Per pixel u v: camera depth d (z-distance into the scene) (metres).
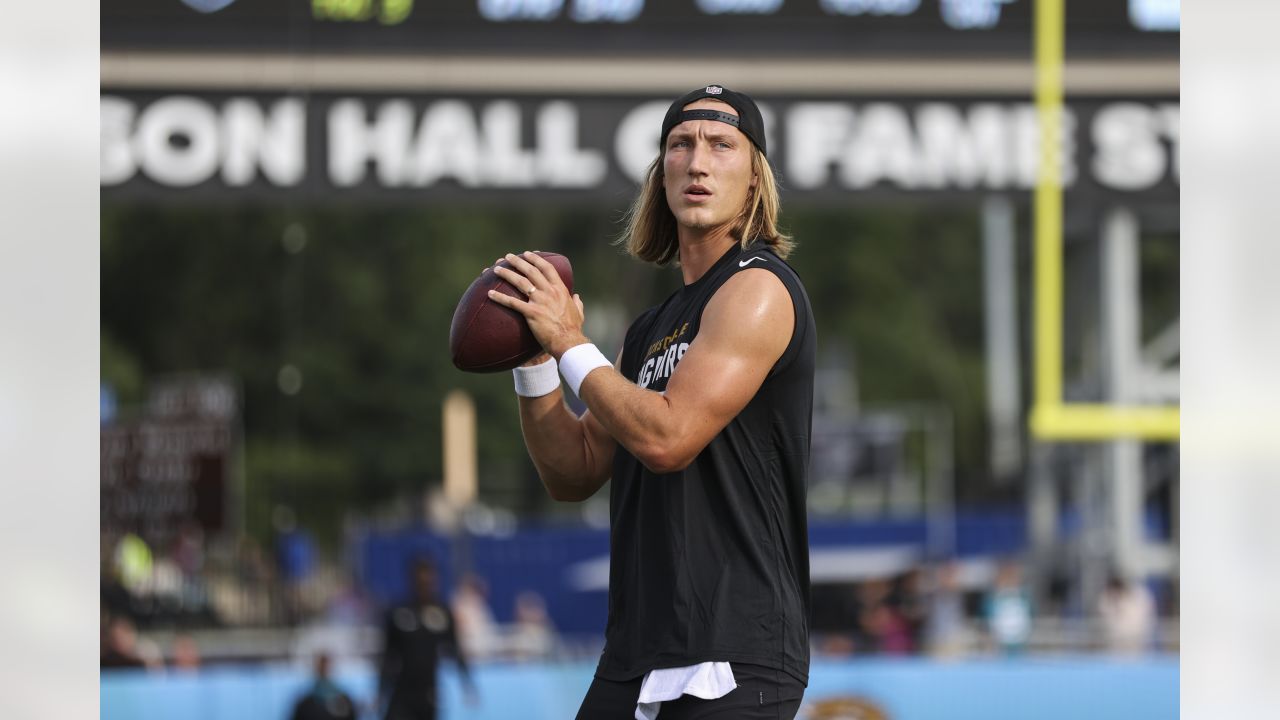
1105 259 21.42
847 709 15.00
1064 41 14.30
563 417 6.36
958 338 46.94
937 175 14.26
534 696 15.24
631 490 5.92
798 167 14.23
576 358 5.77
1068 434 15.65
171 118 13.76
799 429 5.80
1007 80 14.28
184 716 14.66
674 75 14.09
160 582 15.76
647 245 6.43
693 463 5.73
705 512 5.70
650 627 5.68
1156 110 14.33
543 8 14.00
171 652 15.56
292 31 13.84
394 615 14.98
